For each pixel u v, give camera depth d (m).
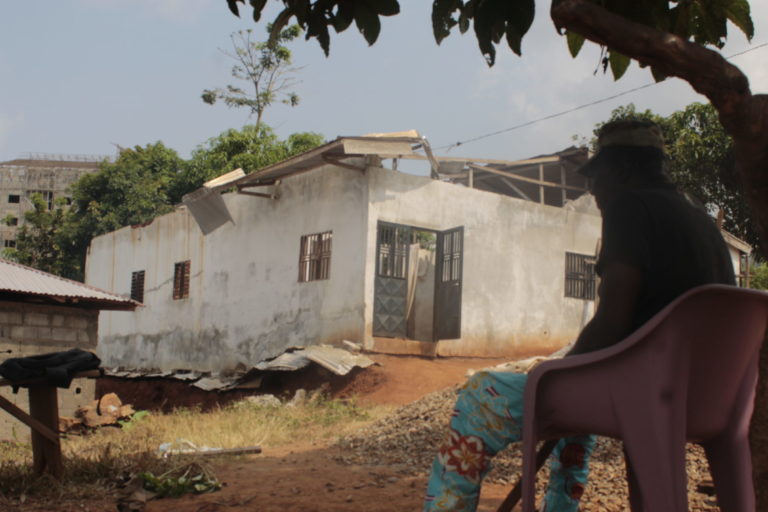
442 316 15.98
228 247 18.70
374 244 14.79
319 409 11.69
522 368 6.48
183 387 17.70
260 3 2.86
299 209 16.61
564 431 2.07
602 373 1.92
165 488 4.65
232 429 9.07
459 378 13.81
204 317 19.19
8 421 9.84
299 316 16.11
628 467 2.12
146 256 22.30
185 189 32.09
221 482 5.10
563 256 18.22
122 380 20.16
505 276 16.92
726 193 19.44
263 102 31.77
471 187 17.67
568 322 18.09
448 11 2.51
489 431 2.15
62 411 10.70
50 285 11.08
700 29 2.63
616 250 1.99
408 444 7.14
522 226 17.47
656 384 1.82
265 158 27.62
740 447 1.99
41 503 4.29
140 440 8.05
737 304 1.86
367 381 13.55
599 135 2.33
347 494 4.71
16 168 58.97
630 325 1.98
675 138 20.02
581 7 1.90
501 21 2.34
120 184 31.89
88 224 31.58
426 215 15.69
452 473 2.18
